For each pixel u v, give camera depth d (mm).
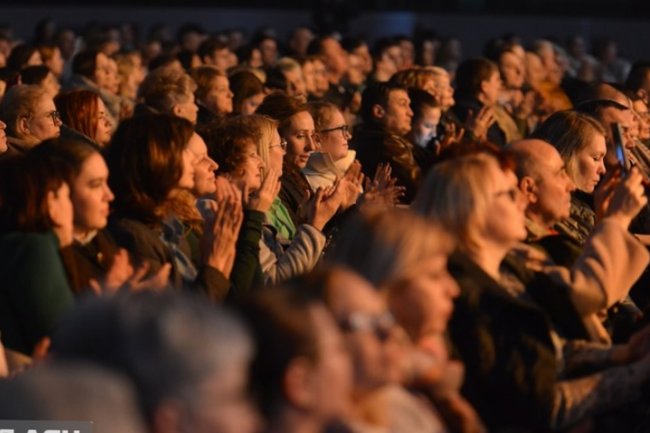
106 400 5934
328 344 7055
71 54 33312
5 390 6027
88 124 15805
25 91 15266
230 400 6262
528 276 10688
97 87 23312
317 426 7074
